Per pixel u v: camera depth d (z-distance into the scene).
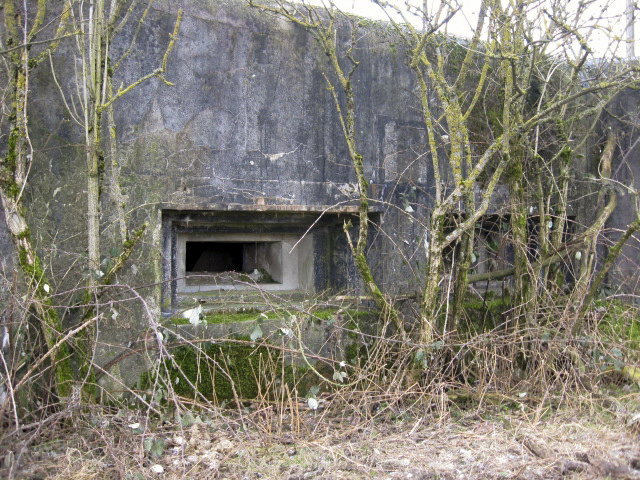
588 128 5.34
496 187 4.98
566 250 4.64
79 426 3.23
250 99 4.11
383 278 4.51
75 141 3.64
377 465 3.18
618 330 4.69
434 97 4.75
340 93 4.42
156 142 3.83
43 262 3.52
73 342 3.45
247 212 4.17
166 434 3.48
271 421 3.67
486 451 3.36
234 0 4.09
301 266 4.83
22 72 3.24
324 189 4.34
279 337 4.14
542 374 4.08
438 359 4.11
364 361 4.36
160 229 3.85
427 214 4.73
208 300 4.30
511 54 3.87
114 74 3.71
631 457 3.12
